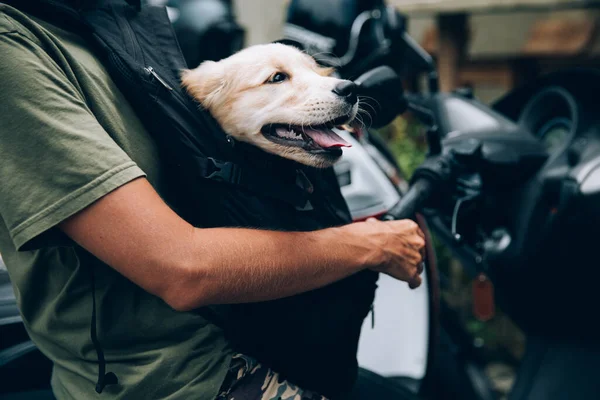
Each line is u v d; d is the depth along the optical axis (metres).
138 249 1.14
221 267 1.18
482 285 2.04
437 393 2.21
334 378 1.40
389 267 1.39
